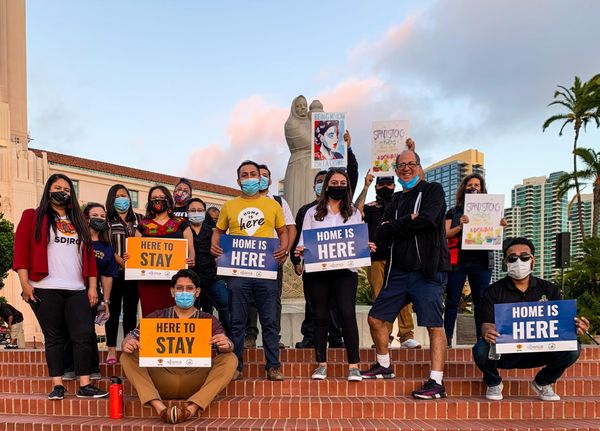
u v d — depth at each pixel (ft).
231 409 14.92
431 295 15.08
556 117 86.07
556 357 14.79
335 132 19.11
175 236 16.98
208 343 14.51
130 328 18.98
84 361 15.74
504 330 14.65
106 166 115.34
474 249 18.26
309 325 19.88
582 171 80.07
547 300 14.85
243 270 15.83
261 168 17.97
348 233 15.64
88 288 16.26
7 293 87.25
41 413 15.52
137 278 16.22
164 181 124.36
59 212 15.70
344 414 14.79
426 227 14.79
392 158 19.52
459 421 14.46
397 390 16.03
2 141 94.73
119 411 14.85
